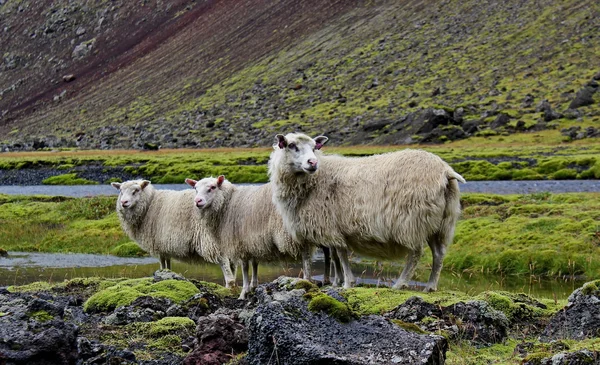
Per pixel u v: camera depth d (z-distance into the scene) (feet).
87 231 117.39
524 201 117.91
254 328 25.49
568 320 32.42
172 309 37.35
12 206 144.46
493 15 581.12
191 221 58.08
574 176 188.75
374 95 465.47
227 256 52.70
